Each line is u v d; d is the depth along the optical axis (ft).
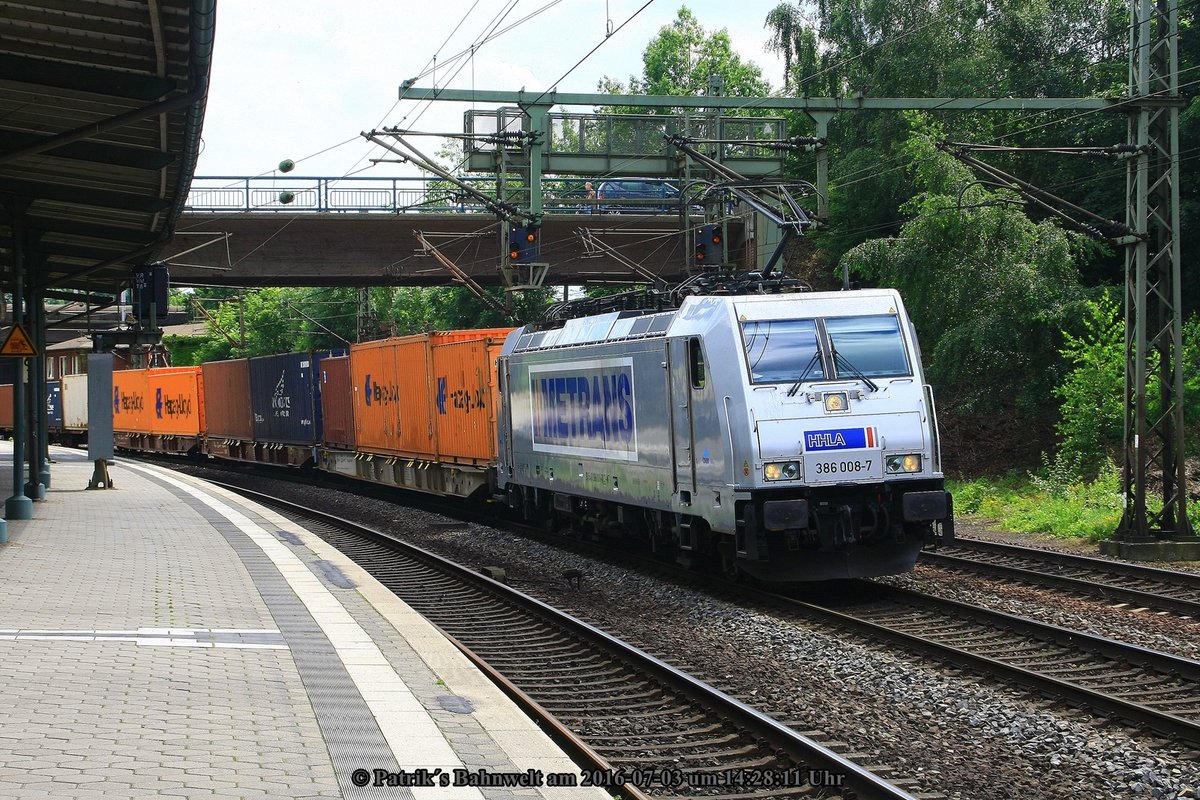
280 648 35.12
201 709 27.53
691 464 54.54
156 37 41.45
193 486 108.37
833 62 151.33
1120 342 94.73
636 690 36.94
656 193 146.20
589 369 65.72
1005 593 53.62
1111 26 134.00
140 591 45.14
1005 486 100.99
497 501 87.61
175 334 322.14
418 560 66.33
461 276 118.21
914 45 136.67
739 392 50.83
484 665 37.76
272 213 135.95
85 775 21.98
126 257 86.28
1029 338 105.91
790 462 50.03
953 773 28.53
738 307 52.47
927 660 40.11
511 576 62.69
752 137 120.47
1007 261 105.19
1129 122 68.39
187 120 50.34
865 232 148.36
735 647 43.50
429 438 95.81
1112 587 51.98
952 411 118.42
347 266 142.51
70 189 65.67
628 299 64.39
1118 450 94.53
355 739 25.58
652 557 64.95
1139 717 32.01
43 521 73.20
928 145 109.40
